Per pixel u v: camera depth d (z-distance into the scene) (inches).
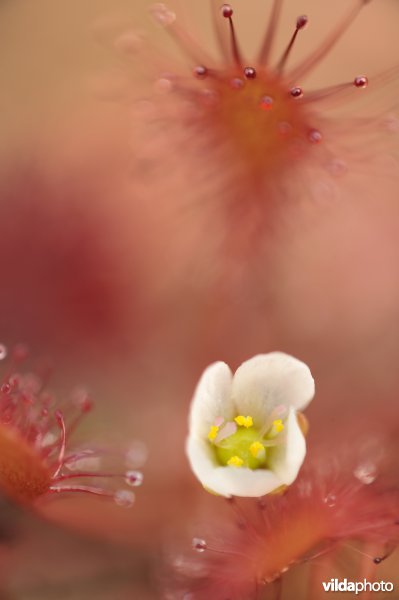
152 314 4.1
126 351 4.1
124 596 3.6
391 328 4.1
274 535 3.2
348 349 4.1
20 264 4.1
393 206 3.9
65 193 4.1
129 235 4.1
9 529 3.7
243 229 3.7
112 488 3.7
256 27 4.1
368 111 3.7
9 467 3.1
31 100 4.3
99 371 4.1
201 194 3.7
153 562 3.7
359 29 4.1
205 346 4.0
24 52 4.4
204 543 3.2
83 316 4.1
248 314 4.0
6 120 4.3
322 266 4.0
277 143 3.6
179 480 3.8
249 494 3.0
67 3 4.4
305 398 3.0
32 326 4.1
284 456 3.0
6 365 4.0
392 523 3.2
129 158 4.1
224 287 3.9
